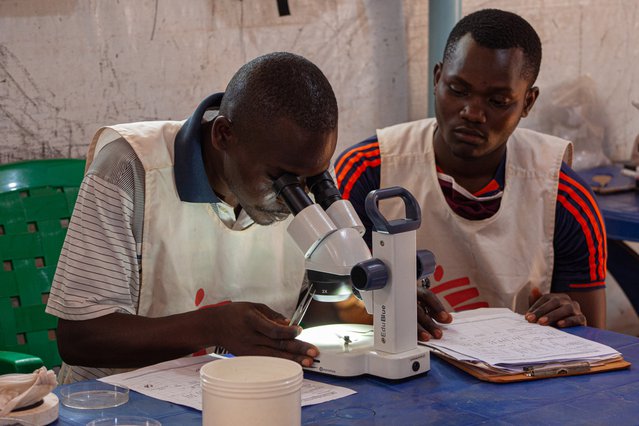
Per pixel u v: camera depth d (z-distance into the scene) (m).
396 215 2.21
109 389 1.40
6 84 2.30
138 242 1.72
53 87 2.36
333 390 1.42
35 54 2.32
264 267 1.87
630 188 3.05
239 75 1.57
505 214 2.17
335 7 2.78
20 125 2.33
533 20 3.17
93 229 1.64
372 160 2.24
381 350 1.49
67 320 1.63
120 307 1.65
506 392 1.41
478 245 2.16
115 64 2.44
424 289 1.74
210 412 1.17
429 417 1.30
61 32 2.35
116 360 1.60
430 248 2.21
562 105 3.30
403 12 2.89
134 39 2.46
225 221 1.81
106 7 2.41
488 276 2.17
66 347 1.63
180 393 1.39
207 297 1.82
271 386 1.15
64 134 2.39
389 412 1.32
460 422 1.28
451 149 2.06
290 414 1.17
